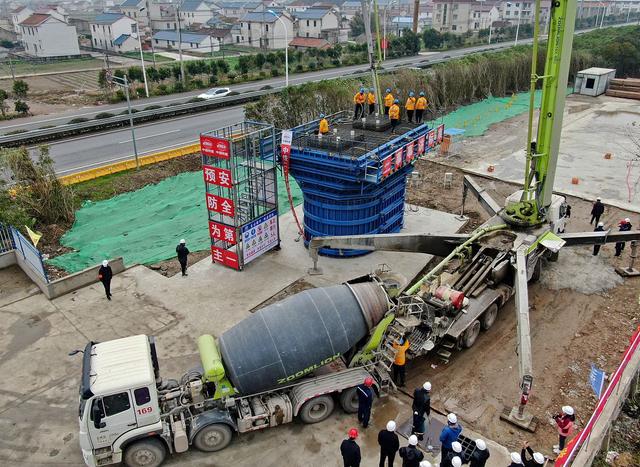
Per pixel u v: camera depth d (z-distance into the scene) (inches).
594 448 437.4
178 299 671.8
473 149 1323.8
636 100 1895.9
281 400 462.9
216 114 1672.0
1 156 856.9
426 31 3590.1
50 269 749.3
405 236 670.5
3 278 729.0
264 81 2338.8
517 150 1306.6
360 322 478.3
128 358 418.3
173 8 4778.5
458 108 1782.7
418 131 826.2
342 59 2935.5
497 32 4242.1
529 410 495.2
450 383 531.2
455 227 871.1
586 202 976.9
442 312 545.0
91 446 404.2
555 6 590.9
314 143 733.3
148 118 1567.4
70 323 625.6
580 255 792.9
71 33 3324.3
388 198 773.3
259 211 751.7
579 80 1991.9
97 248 810.8
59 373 546.6
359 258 770.2
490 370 550.6
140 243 828.6
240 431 452.4
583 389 522.6
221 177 679.7
